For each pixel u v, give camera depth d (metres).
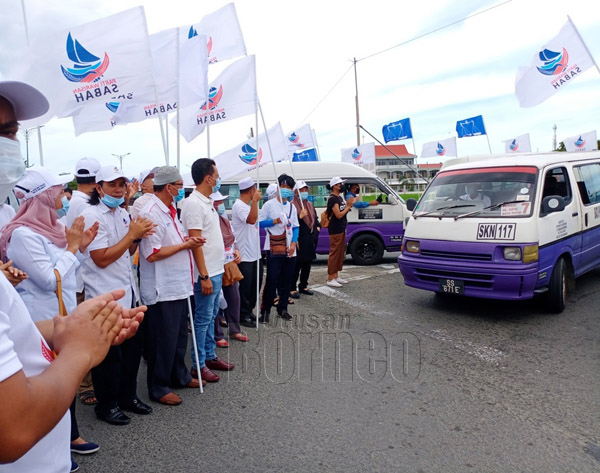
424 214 6.27
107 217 3.32
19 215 2.71
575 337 5.00
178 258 3.65
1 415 0.84
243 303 5.79
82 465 2.86
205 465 2.85
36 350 1.04
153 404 3.72
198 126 5.71
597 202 6.96
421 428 3.23
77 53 3.91
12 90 1.11
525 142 17.11
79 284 3.33
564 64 8.23
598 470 2.71
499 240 5.41
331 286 7.89
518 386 3.87
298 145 12.14
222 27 5.51
